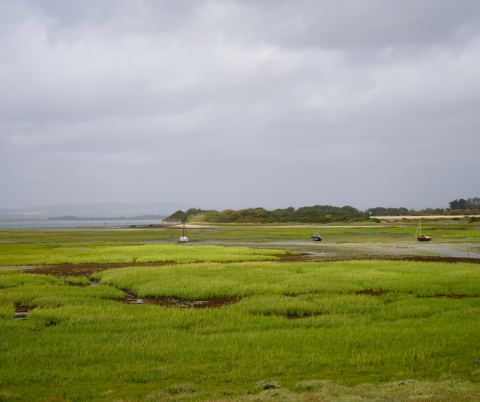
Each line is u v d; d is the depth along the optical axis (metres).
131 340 14.02
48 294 23.52
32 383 9.84
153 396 8.55
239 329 15.97
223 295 24.33
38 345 13.34
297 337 13.93
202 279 28.59
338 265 37.06
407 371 9.98
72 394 8.88
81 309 19.59
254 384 9.46
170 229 162.25
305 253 53.47
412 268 34.19
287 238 90.06
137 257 47.19
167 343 13.44
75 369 10.84
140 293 24.61
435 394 7.80
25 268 38.06
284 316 18.94
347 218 179.25
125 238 97.19
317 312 19.56
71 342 13.62
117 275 31.16
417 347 12.10
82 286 28.19
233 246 68.38
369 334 13.98
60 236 106.62
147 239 93.12
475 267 34.66
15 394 8.91
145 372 10.49
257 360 11.36
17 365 11.24
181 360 11.70
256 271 32.66
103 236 106.38
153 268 35.03
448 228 120.19
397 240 77.19
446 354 11.38
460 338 12.93
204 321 17.28
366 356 11.33
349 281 27.88
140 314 18.66
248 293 24.44
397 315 18.11
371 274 30.61
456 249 57.22
